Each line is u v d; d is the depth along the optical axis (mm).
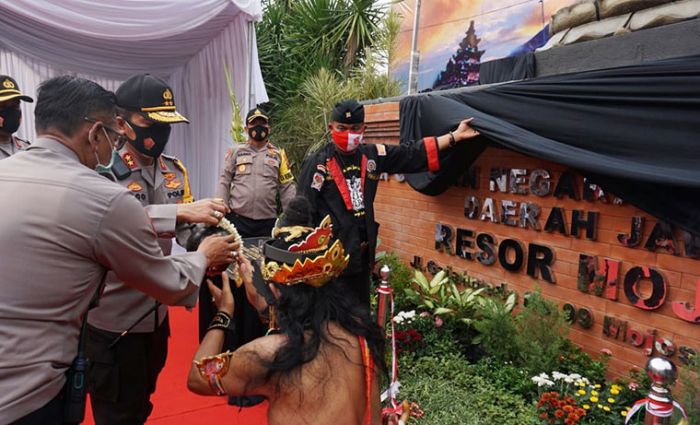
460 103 3879
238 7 5840
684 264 2916
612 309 3326
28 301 1506
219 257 2068
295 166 7961
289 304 1597
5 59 6262
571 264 3570
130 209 1661
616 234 3271
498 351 3705
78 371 1680
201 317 3830
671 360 2980
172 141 7930
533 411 3123
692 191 2635
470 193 4414
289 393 1514
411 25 9797
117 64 7113
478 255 4328
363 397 1580
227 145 6992
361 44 9461
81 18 5383
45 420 1592
